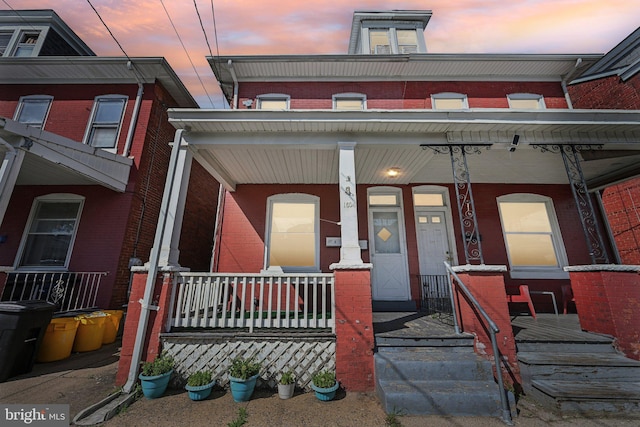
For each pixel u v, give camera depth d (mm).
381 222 6926
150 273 3807
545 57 7113
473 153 5148
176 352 3656
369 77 7586
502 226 6863
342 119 4371
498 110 4387
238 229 6742
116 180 6484
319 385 3221
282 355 3623
